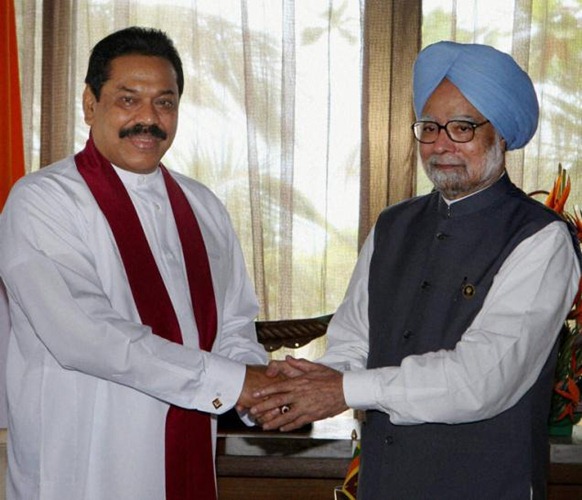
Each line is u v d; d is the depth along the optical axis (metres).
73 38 4.03
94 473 2.35
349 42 4.06
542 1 4.05
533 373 2.19
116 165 2.45
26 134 4.05
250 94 4.03
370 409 2.27
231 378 2.35
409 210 2.46
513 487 2.19
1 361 3.67
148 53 2.39
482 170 2.24
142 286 2.39
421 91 2.27
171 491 2.41
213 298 2.52
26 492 2.38
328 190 4.10
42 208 2.35
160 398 2.34
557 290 2.20
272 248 4.08
